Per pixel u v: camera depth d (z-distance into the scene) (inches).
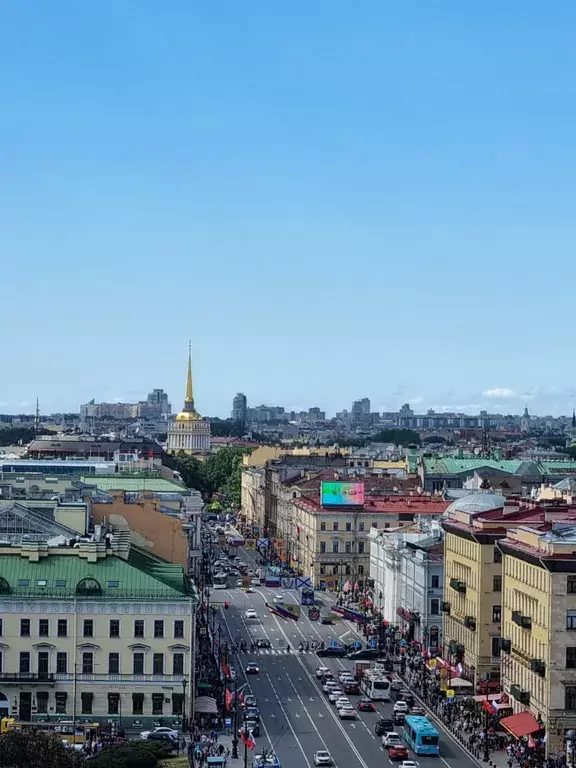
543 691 6752.0
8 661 7091.5
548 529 7381.9
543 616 6815.9
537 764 6392.7
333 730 7086.6
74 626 7111.2
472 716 7386.8
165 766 6072.8
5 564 7283.5
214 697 7721.5
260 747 6673.2
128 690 7111.2
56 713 7071.9
